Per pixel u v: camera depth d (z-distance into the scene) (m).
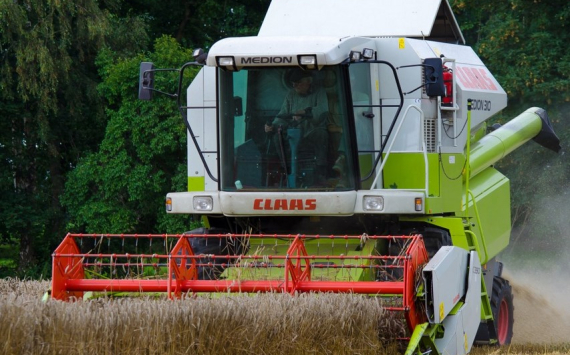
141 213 47.69
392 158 20.23
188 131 20.67
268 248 20.41
